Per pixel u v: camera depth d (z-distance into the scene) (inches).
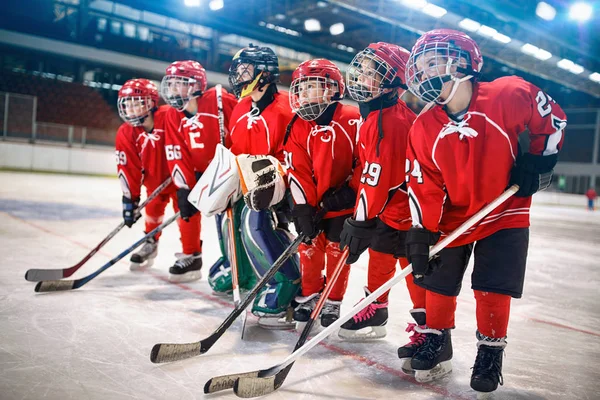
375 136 79.5
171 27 824.3
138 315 100.5
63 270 121.7
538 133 68.6
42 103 738.2
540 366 83.9
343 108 93.8
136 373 72.7
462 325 106.8
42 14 719.1
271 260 99.5
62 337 85.7
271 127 99.8
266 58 96.6
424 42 65.6
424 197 70.7
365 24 845.8
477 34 620.1
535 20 597.6
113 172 637.9
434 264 71.6
